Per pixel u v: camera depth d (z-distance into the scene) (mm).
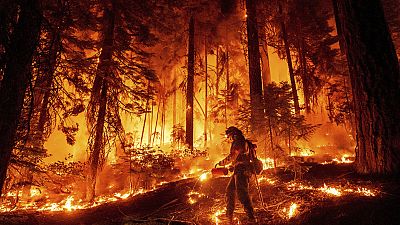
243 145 5320
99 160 10086
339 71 15781
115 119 10461
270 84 7984
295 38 16578
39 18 5422
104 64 10195
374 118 6289
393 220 4016
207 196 6906
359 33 6625
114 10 10875
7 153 4809
